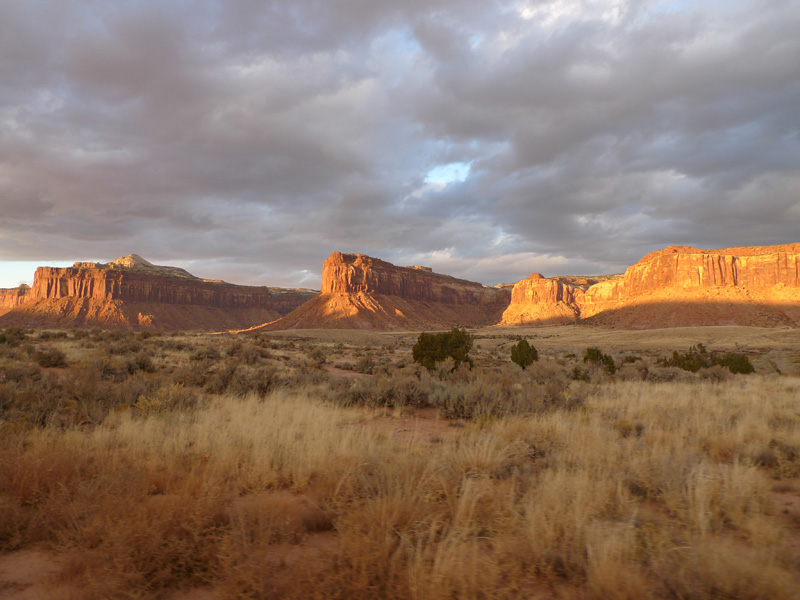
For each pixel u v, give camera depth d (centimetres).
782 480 541
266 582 283
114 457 536
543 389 1170
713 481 473
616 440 696
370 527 346
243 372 1681
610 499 453
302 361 2928
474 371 2009
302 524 394
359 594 277
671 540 364
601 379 1927
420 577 277
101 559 314
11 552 349
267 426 782
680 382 1878
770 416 920
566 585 309
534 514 373
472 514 385
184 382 1548
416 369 2386
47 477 451
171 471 505
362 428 796
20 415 809
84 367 1533
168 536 334
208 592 294
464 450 601
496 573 298
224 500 415
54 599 276
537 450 664
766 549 343
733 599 283
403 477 462
